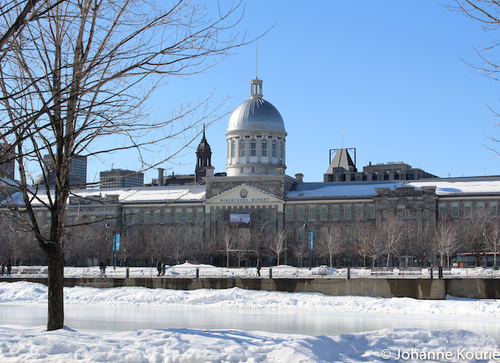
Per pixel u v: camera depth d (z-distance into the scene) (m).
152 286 61.06
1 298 56.16
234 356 18.47
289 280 57.34
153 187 129.25
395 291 53.91
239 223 115.81
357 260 108.56
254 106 131.00
